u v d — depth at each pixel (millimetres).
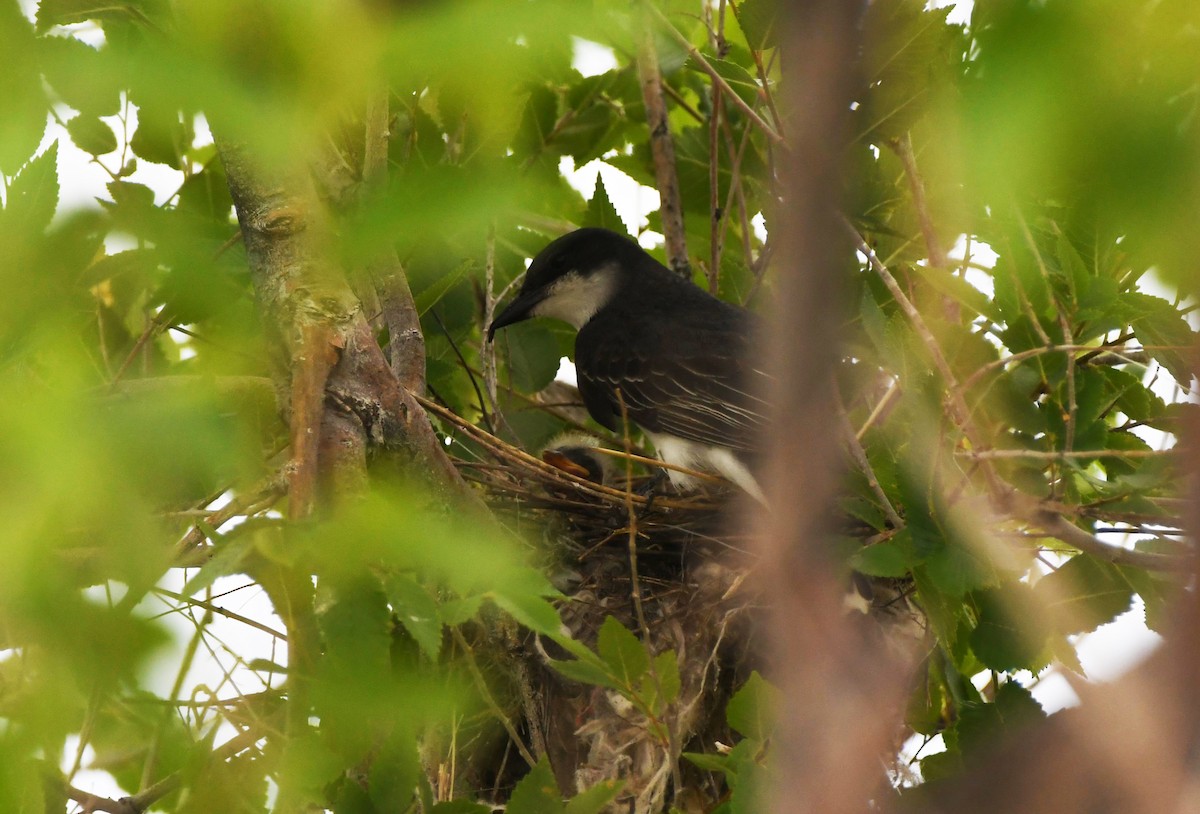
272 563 3580
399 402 6613
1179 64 2273
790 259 1807
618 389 11602
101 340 6664
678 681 6023
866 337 9125
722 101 11633
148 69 2535
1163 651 2125
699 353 11406
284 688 4543
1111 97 2279
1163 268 2273
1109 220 2365
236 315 5223
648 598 9703
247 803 4605
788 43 1783
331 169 5980
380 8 2547
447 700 3725
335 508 3607
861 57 1906
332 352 5879
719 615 9438
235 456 2998
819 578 1945
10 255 3139
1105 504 7242
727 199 12008
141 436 2832
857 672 2318
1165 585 7520
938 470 6363
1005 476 7242
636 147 12180
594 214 12383
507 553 3654
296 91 2547
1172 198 2262
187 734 5148
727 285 11969
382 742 5344
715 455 11156
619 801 8188
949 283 7445
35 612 2791
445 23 2533
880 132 5504
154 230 3682
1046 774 2238
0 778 3152
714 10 11219
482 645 8477
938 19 4789
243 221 5523
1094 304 6660
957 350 7227
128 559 2855
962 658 7609
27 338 3193
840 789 1992
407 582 3619
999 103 2311
